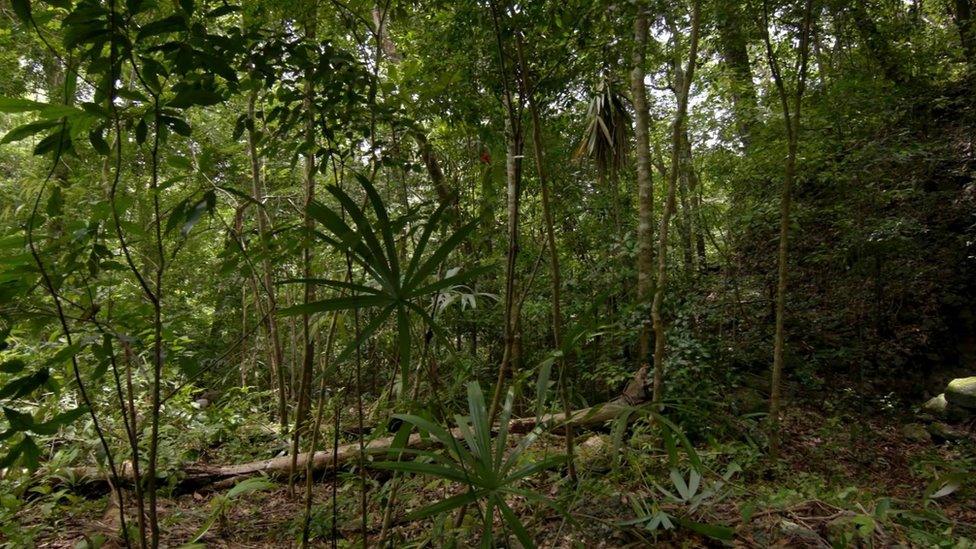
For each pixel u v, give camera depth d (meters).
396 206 4.21
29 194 2.63
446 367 3.67
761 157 5.70
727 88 5.95
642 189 5.45
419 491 2.93
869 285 6.61
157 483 3.49
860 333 6.12
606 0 2.64
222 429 4.50
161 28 1.37
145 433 3.66
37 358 2.46
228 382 6.66
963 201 6.88
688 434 4.34
